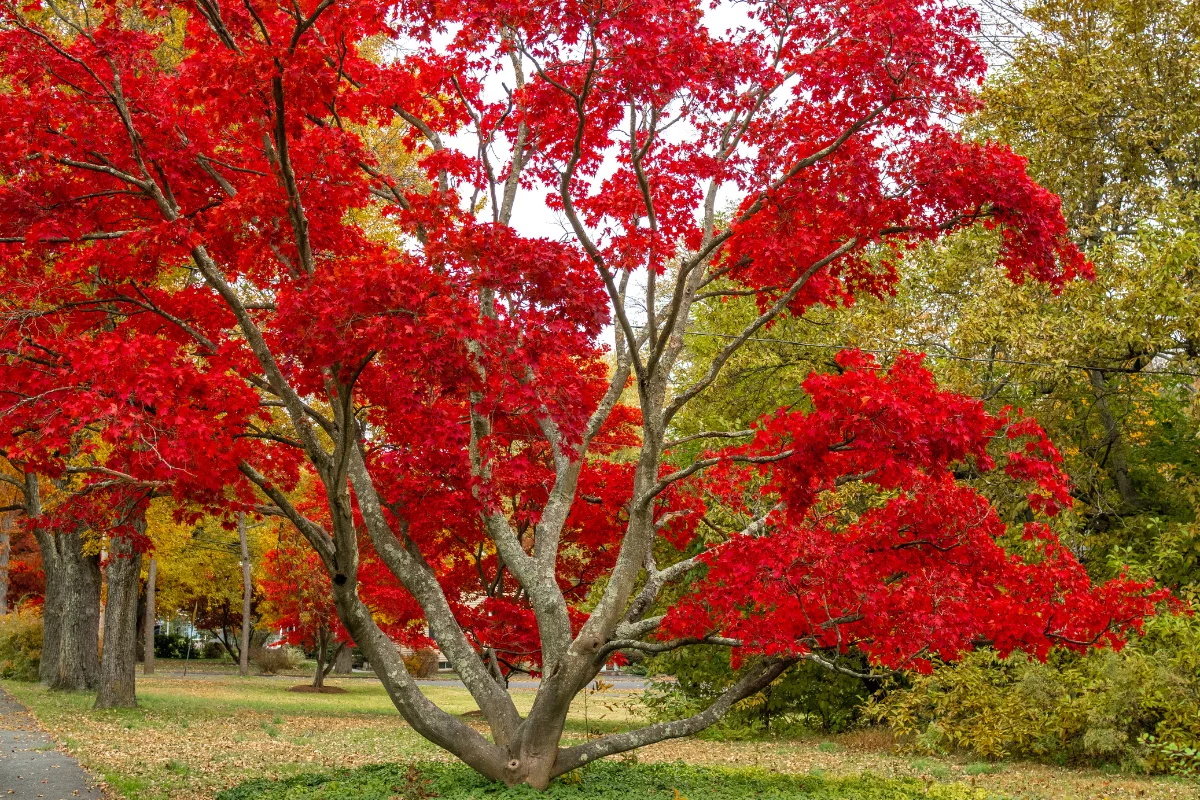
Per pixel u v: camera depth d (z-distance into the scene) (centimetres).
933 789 897
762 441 718
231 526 824
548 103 785
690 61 667
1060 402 1553
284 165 652
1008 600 746
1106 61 1562
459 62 808
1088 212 1664
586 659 766
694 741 1702
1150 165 1645
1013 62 1700
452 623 823
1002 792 1017
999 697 1330
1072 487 1490
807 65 696
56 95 695
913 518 761
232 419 739
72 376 649
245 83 632
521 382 687
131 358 632
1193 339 1365
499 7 631
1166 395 1684
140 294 798
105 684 1698
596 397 1082
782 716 1873
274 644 4512
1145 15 1582
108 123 730
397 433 868
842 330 1752
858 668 1794
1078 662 1296
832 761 1352
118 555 1716
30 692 1953
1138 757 1141
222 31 661
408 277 636
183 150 762
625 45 640
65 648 2008
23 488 1515
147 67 750
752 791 832
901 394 664
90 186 757
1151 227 1462
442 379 646
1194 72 1542
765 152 747
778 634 723
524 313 679
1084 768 1224
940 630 698
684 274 756
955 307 1694
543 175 862
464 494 873
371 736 1537
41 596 3191
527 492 990
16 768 989
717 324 2067
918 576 744
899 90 652
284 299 645
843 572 704
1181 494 1464
